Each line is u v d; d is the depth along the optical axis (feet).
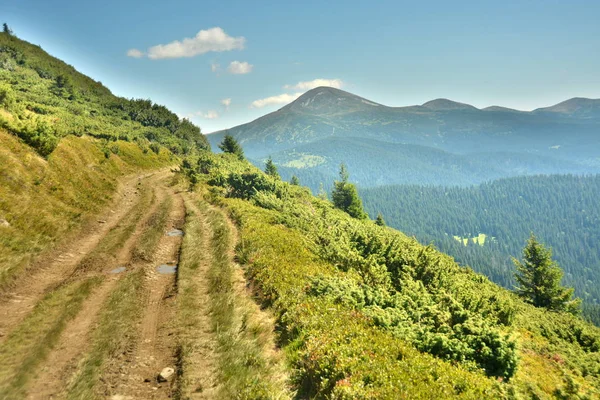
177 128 352.49
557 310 112.37
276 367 28.86
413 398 22.93
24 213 55.31
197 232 70.69
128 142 195.31
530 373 38.42
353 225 97.66
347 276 51.96
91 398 23.18
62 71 331.98
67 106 228.22
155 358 28.76
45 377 24.99
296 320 35.12
